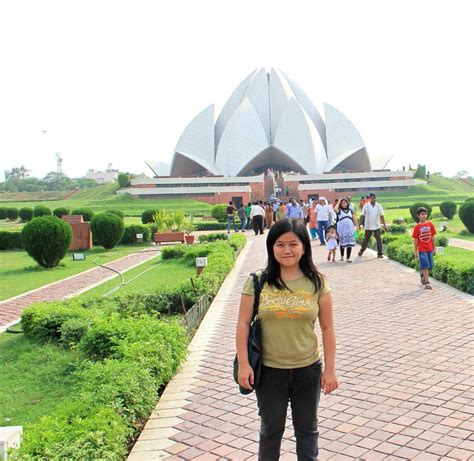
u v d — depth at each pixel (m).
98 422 3.18
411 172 56.59
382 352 5.24
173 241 20.12
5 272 13.27
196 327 6.77
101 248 18.95
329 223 16.59
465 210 18.39
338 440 3.43
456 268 8.34
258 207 22.00
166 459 3.30
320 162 58.41
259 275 2.67
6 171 115.31
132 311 7.21
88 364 4.58
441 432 3.46
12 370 5.17
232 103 63.34
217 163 58.56
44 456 2.81
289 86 64.25
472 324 6.15
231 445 3.46
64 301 7.39
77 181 114.62
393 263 11.62
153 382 4.17
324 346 2.68
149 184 53.28
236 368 2.60
